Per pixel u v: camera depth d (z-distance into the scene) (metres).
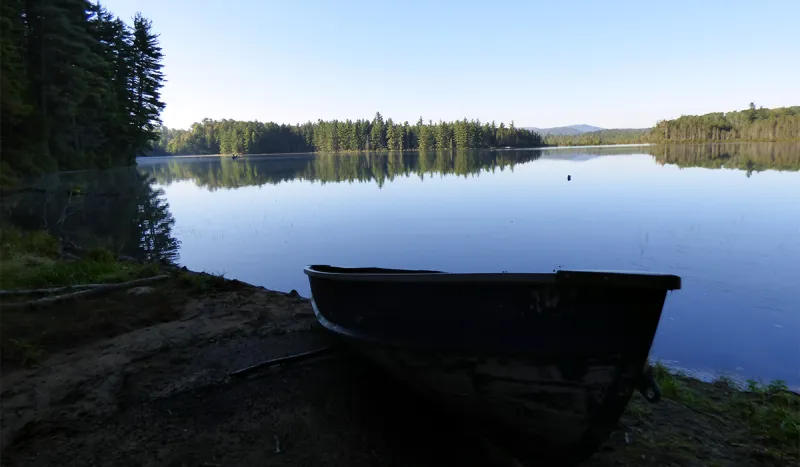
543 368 2.45
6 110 28.53
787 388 4.06
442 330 2.69
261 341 4.40
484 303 2.51
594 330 2.31
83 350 4.10
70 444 2.79
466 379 2.68
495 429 2.79
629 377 2.32
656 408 3.52
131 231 14.16
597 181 24.03
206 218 16.78
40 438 2.83
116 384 3.52
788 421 3.23
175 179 39.06
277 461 2.65
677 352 5.02
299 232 13.59
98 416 3.09
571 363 2.39
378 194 22.81
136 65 54.66
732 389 4.07
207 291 6.14
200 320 4.93
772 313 5.96
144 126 57.94
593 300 2.26
